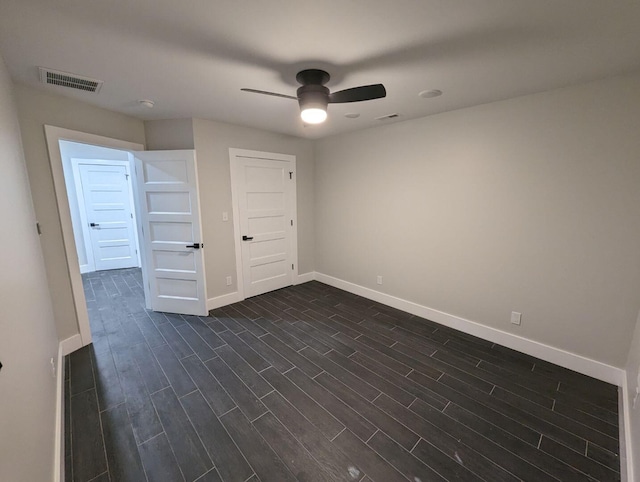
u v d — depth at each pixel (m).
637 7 1.29
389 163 3.50
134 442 1.71
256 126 3.60
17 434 1.00
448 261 3.10
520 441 1.71
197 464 1.58
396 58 1.78
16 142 1.86
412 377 2.31
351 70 1.95
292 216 4.37
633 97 1.96
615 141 2.05
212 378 2.29
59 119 2.47
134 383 2.23
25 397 1.14
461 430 1.79
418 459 1.61
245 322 3.28
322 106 1.98
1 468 0.83
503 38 1.56
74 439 1.72
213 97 2.48
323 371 2.39
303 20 1.40
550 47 1.65
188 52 1.71
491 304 2.82
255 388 2.18
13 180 1.52
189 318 3.38
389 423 1.85
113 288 4.45
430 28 1.47
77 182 5.20
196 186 3.20
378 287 3.88
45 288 2.13
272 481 1.49
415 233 3.36
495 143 2.62
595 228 2.19
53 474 1.41
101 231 5.48
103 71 1.97
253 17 1.38
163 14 1.35
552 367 2.43
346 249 4.24
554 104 2.27
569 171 2.25
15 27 1.44
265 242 4.11
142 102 2.61
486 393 2.12
